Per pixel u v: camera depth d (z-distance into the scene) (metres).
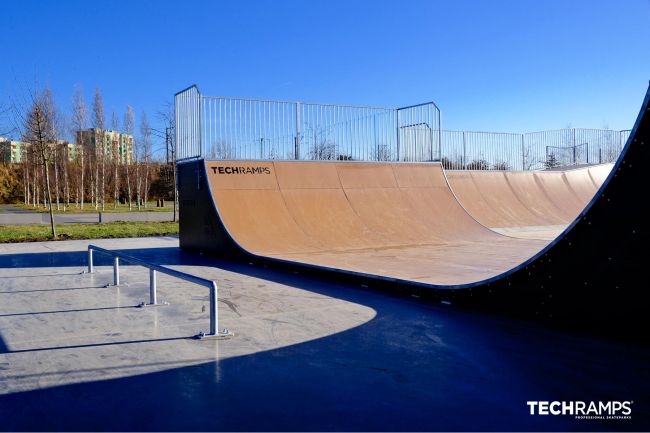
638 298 3.92
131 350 3.99
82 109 32.88
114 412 2.82
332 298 5.97
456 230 12.47
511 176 18.83
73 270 8.53
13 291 6.61
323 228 11.22
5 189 42.50
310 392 3.11
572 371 3.42
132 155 40.19
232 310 5.39
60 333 4.51
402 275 7.11
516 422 2.67
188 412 2.82
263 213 10.99
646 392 3.05
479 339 4.21
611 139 25.75
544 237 12.69
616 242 4.01
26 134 19.05
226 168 11.38
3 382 3.29
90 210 31.91
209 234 10.80
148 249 12.15
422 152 15.84
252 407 2.89
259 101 12.81
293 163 12.45
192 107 11.87
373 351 3.94
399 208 12.78
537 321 4.72
